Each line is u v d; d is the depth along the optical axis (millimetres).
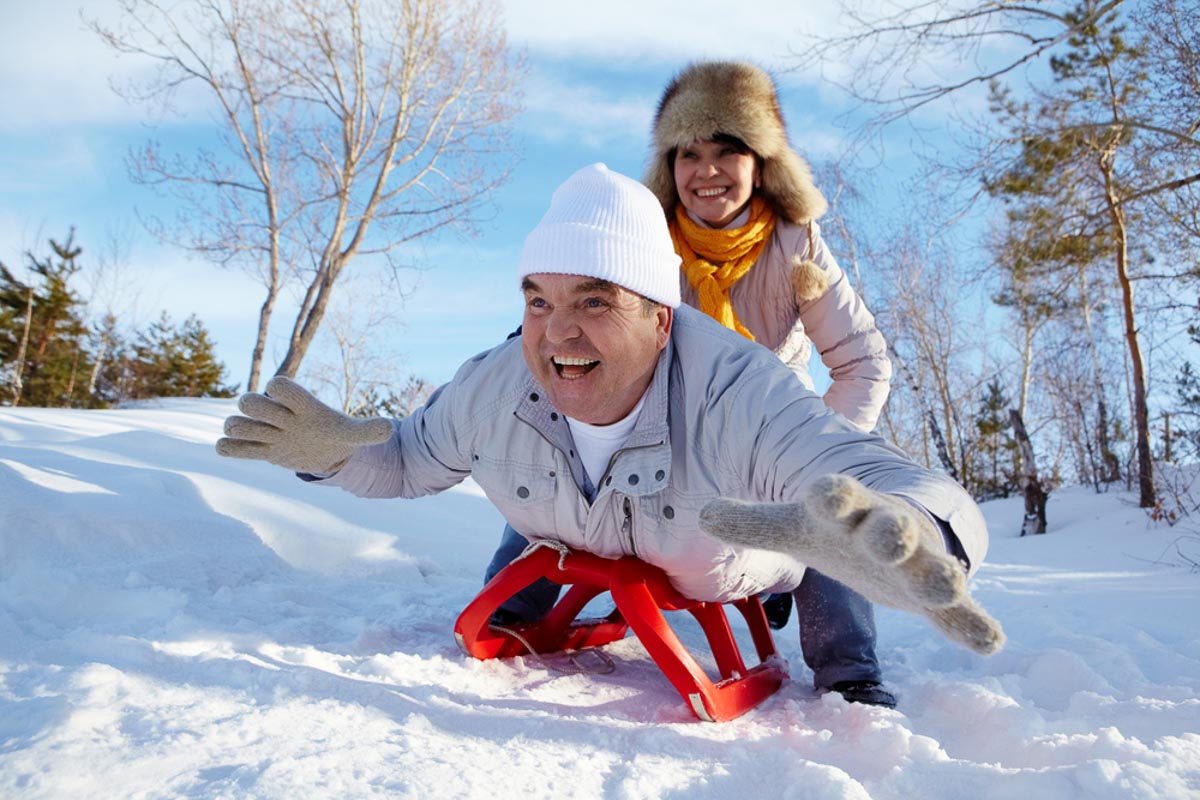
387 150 18141
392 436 2297
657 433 1912
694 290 2846
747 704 2039
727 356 1928
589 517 2025
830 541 1267
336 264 17719
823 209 2943
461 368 2240
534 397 2033
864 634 2215
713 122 2803
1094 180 11320
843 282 2967
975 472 16453
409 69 18141
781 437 1759
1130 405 15539
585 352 1811
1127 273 11914
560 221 1829
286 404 1961
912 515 1297
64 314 30375
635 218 1853
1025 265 11641
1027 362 18766
